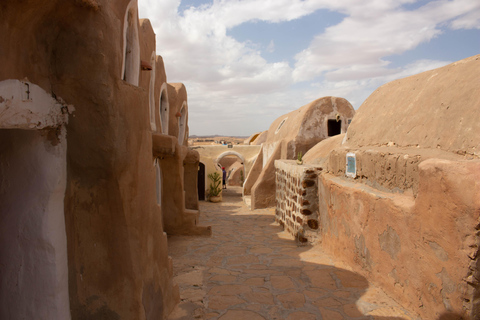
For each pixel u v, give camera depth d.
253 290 4.67
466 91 4.21
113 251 2.64
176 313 3.79
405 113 5.30
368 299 4.24
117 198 2.58
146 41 6.20
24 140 2.44
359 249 5.14
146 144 3.01
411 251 3.78
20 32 2.06
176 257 6.43
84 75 2.36
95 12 2.31
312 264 5.78
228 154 20.31
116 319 2.68
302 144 13.92
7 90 1.95
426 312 3.54
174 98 10.38
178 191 8.12
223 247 7.18
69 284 2.59
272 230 9.16
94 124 2.42
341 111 14.27
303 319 3.83
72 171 2.53
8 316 2.50
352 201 5.32
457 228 3.03
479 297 2.93
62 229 2.49
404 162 4.18
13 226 2.45
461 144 3.76
